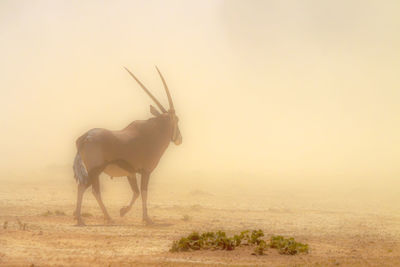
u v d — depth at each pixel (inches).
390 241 2161.7
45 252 1654.8
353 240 2145.7
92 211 2915.8
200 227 2395.4
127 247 1797.5
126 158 2447.1
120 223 2443.4
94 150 2367.1
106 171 2497.5
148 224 2427.4
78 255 1632.6
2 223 2276.1
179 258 1638.8
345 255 1782.7
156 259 1611.7
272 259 1667.1
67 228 2186.3
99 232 2112.5
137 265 1517.0
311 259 1685.5
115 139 2420.0
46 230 2101.4
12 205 3073.3
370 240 2165.4
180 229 2303.2
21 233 1974.7
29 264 1481.3
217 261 1611.7
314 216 3107.8
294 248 1769.2
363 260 1697.8
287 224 2647.6
